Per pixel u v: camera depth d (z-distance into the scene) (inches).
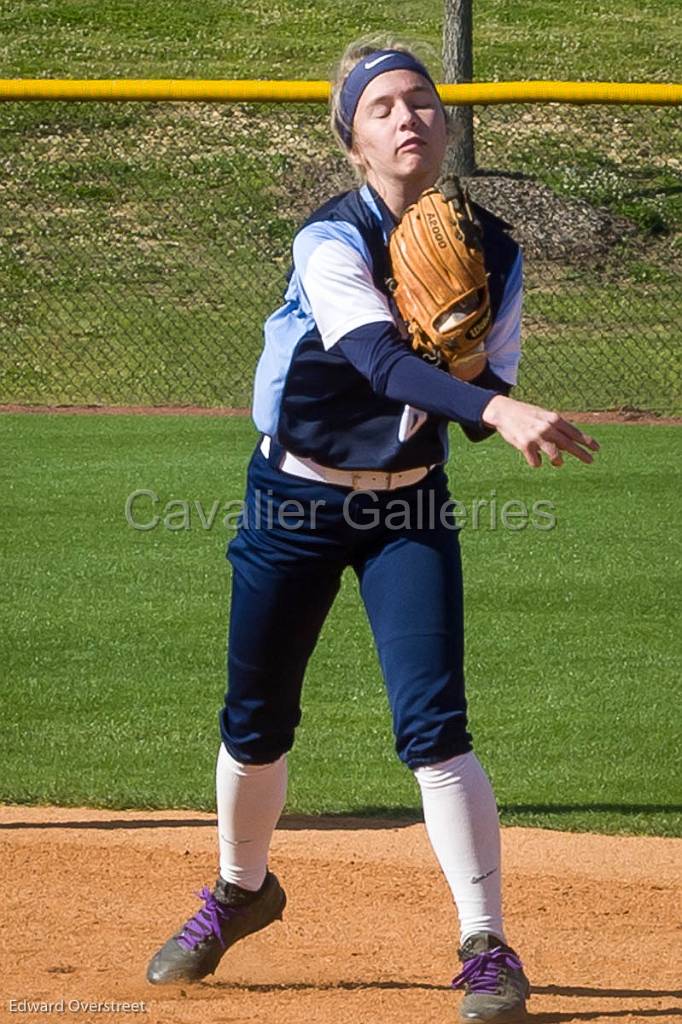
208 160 1975.9
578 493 1103.6
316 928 452.1
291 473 362.3
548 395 1412.4
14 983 396.2
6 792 592.1
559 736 666.2
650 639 802.8
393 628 357.4
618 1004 380.2
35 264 1756.9
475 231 340.8
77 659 770.8
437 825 354.9
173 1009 373.7
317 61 2600.9
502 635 807.7
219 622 832.3
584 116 2034.9
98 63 2556.6
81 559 948.6
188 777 615.2
